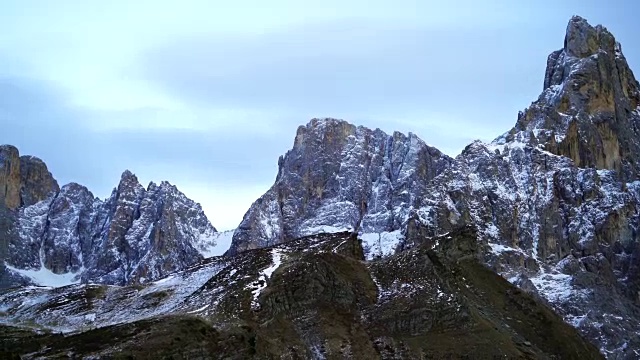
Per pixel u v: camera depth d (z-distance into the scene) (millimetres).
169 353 198625
